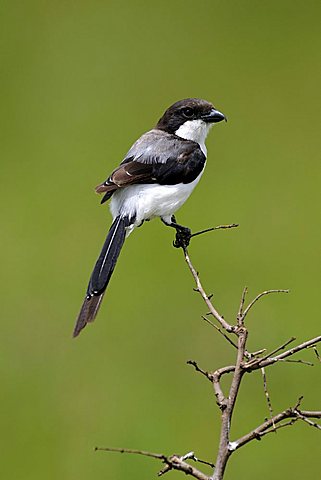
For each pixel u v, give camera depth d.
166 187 8.06
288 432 10.56
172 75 18.73
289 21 20.47
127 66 19.03
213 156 16.31
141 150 8.19
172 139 8.38
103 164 16.30
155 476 10.33
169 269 13.33
